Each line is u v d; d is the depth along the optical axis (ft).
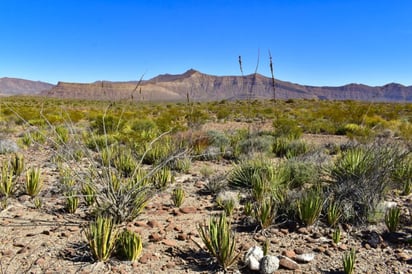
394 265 14.42
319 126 67.21
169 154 29.94
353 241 16.71
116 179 21.74
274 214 18.16
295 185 24.85
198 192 25.05
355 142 41.14
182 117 90.94
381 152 23.27
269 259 13.93
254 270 14.03
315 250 15.83
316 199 18.39
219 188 24.67
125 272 13.73
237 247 16.07
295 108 149.38
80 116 84.48
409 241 16.37
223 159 37.88
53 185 24.76
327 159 31.73
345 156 25.52
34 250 15.02
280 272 13.93
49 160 33.86
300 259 14.74
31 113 82.64
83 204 21.80
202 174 29.91
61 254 15.03
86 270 13.80
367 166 21.31
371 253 15.49
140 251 14.96
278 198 20.30
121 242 15.06
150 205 21.91
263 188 22.00
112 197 18.85
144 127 61.67
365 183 20.03
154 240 16.62
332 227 18.11
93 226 15.48
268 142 40.42
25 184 24.97
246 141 39.93
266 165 25.45
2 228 17.76
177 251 15.65
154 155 33.76
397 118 95.40
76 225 18.26
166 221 19.26
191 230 18.03
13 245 15.88
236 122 88.99
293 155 37.60
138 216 19.93
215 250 14.40
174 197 22.45
